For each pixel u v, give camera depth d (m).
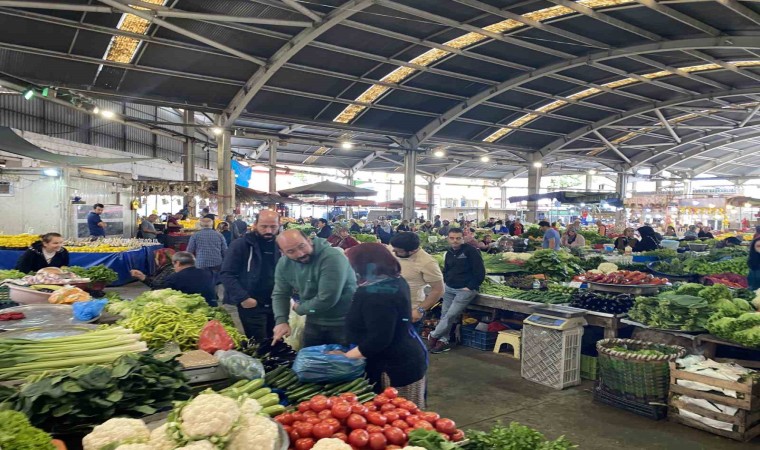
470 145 26.47
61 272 5.80
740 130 29.94
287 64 15.74
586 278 6.99
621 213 32.72
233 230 12.89
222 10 12.29
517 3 13.11
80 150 19.27
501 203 47.03
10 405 2.07
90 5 11.09
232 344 3.22
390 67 17.11
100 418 2.13
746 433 4.17
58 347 2.55
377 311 3.06
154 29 12.79
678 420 4.54
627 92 21.53
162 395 2.38
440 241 13.07
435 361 6.53
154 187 15.55
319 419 2.38
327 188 13.68
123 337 2.76
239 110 16.83
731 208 31.95
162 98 16.45
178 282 5.42
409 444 2.26
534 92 20.83
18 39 12.40
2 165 13.35
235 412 1.89
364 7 12.27
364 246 3.24
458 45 15.95
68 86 14.52
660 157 35.72
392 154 32.12
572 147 30.39
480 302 7.16
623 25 14.20
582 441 4.21
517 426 2.80
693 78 19.03
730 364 4.52
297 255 3.52
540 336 5.64
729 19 13.62
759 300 5.29
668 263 10.05
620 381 4.84
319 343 3.65
